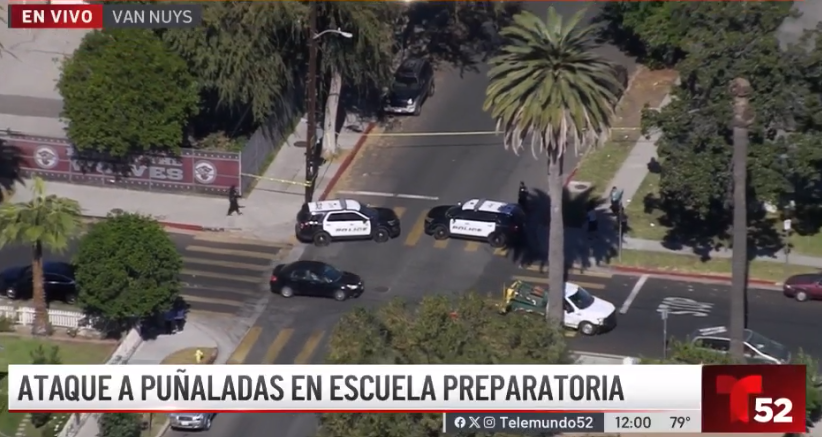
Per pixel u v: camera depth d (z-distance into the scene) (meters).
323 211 130.38
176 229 133.38
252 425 103.19
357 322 79.44
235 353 113.25
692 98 123.88
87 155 140.50
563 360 80.38
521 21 109.06
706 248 130.12
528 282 124.25
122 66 136.25
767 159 121.12
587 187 140.25
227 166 138.25
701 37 123.12
